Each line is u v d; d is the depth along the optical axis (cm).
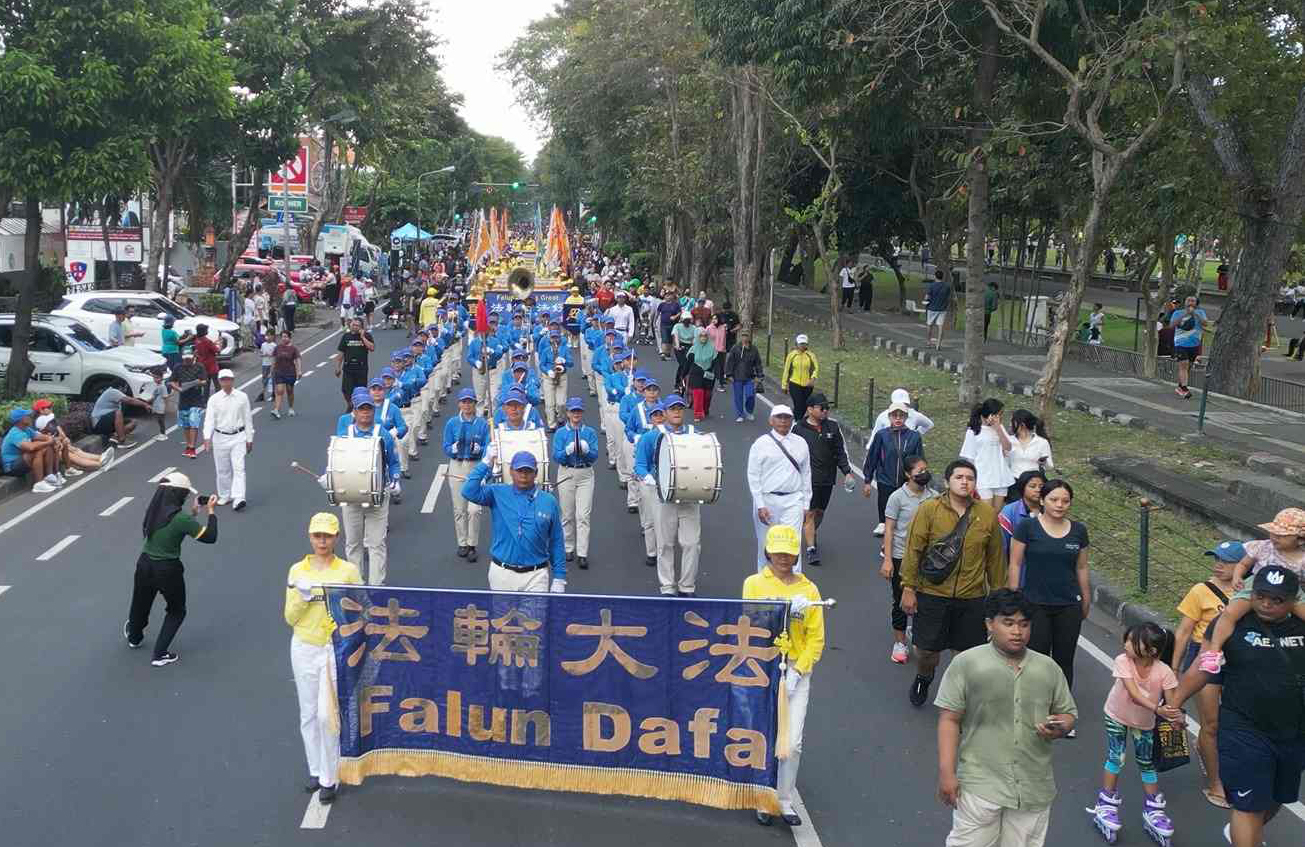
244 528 1479
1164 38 1616
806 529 1346
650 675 759
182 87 2206
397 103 5328
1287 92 2270
